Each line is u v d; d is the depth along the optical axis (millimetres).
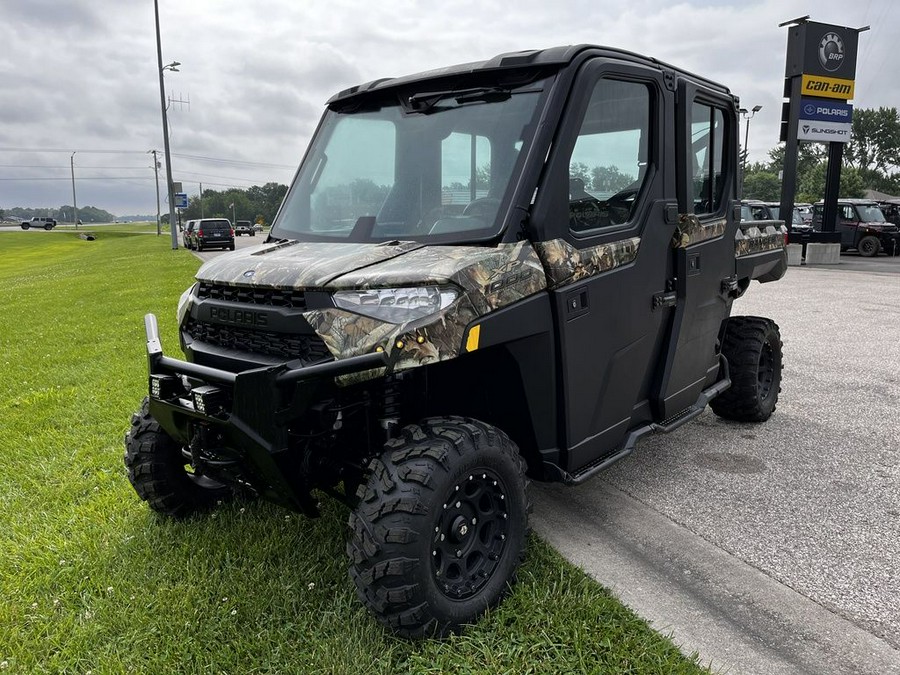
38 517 3809
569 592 2895
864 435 5102
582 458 3342
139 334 9461
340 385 2566
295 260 2893
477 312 2635
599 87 3225
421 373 2951
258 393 2490
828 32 18688
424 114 3332
